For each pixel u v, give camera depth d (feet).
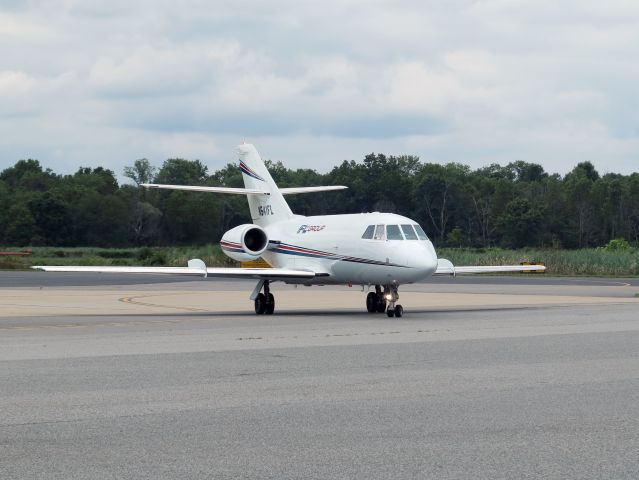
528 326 181.57
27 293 330.34
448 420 82.94
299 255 244.42
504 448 72.08
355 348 141.28
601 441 74.33
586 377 108.68
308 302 282.97
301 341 153.07
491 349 139.13
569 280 435.94
